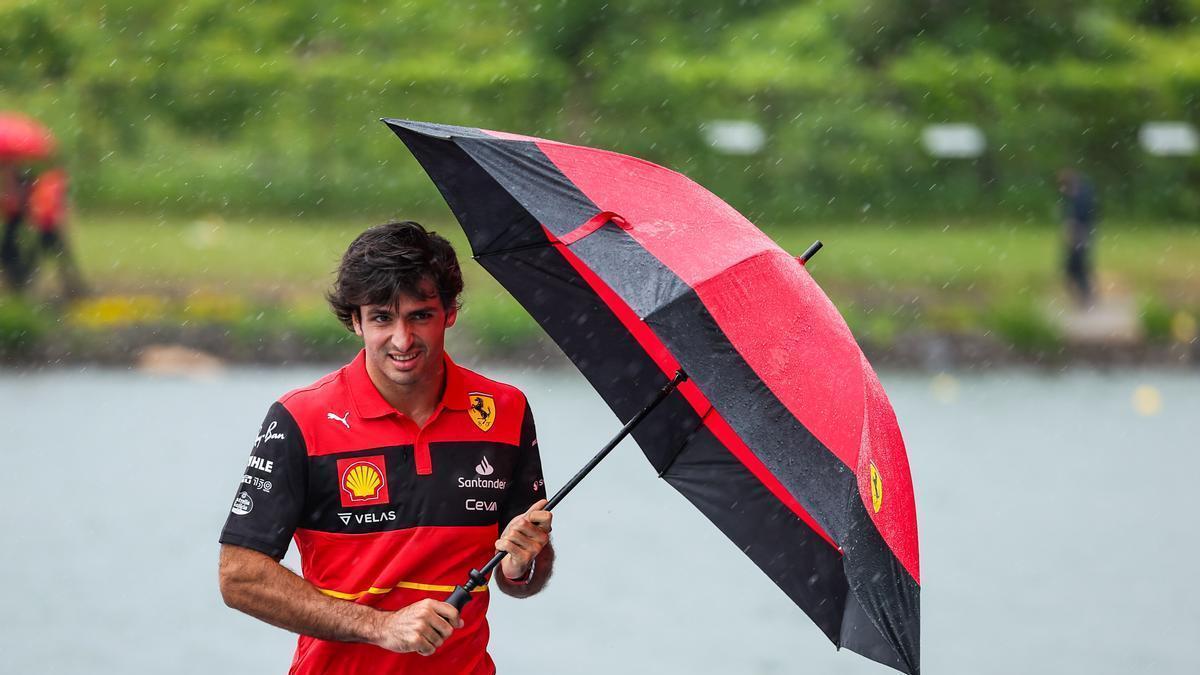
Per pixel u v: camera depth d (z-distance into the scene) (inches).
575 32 4810.5
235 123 4731.8
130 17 4847.4
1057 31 5142.7
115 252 3821.4
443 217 4495.6
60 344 2967.5
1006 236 4574.3
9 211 3368.6
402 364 593.9
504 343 3102.9
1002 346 3388.3
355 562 612.1
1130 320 3624.5
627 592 1432.1
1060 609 1386.6
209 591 1398.9
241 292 3430.1
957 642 1294.3
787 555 645.9
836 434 565.9
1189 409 2684.5
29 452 1983.3
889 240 4453.7
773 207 4635.8
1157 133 4864.7
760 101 4734.3
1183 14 5403.5
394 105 4672.7
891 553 573.0
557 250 675.4
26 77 4744.1
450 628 588.7
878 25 5059.1
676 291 560.4
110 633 1269.7
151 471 1875.0
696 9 4953.3
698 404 662.5
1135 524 1724.9
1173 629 1332.4
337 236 4197.8
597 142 4643.2
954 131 4773.6
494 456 625.6
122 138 4694.9
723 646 1267.2
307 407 609.9
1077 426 2455.7
